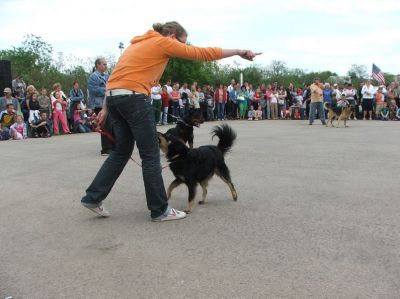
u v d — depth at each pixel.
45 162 8.93
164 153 5.20
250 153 9.92
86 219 4.98
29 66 36.50
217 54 4.67
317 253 3.83
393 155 9.55
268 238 4.24
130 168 8.13
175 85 19.70
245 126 18.39
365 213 5.04
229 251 3.92
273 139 12.93
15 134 14.14
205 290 3.18
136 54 4.60
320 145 11.42
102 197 4.91
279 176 7.24
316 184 6.61
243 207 5.38
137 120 4.60
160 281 3.34
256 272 3.46
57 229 4.63
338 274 3.40
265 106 24.09
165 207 4.85
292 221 4.77
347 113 18.06
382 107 23.11
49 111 15.27
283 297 3.05
